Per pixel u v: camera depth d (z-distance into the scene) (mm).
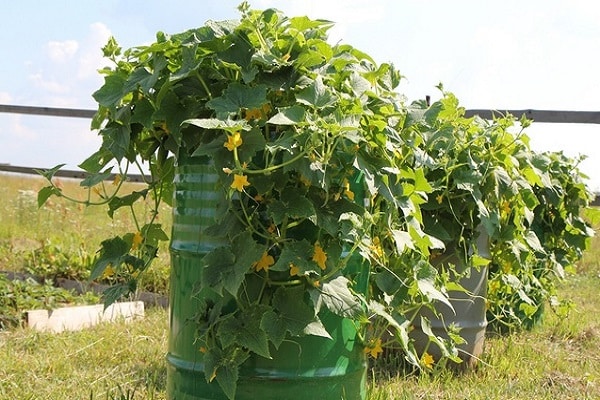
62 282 6703
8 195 11570
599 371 4363
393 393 3533
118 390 3566
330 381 2605
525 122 4191
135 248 3002
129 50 2814
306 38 2746
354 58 2754
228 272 2400
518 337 5195
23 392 3521
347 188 2574
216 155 2418
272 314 2420
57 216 9422
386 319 3109
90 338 4684
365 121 2686
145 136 2961
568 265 5844
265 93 2406
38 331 4809
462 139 4094
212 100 2408
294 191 2451
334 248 2543
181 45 2541
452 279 4133
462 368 4211
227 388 2414
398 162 3049
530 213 4320
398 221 3123
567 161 5793
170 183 3127
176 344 2729
